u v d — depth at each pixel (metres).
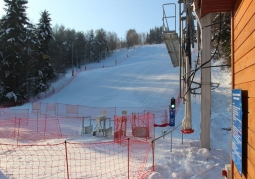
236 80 4.05
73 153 8.95
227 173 4.71
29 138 11.94
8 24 31.45
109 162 7.72
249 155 3.07
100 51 87.31
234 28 4.25
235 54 4.15
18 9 31.75
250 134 3.03
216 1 4.13
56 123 16.45
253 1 2.86
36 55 36.12
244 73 3.40
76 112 19.77
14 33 31.20
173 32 9.34
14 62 30.80
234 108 3.83
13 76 30.53
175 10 9.34
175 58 12.35
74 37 83.06
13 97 29.11
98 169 7.05
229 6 4.38
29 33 35.66
